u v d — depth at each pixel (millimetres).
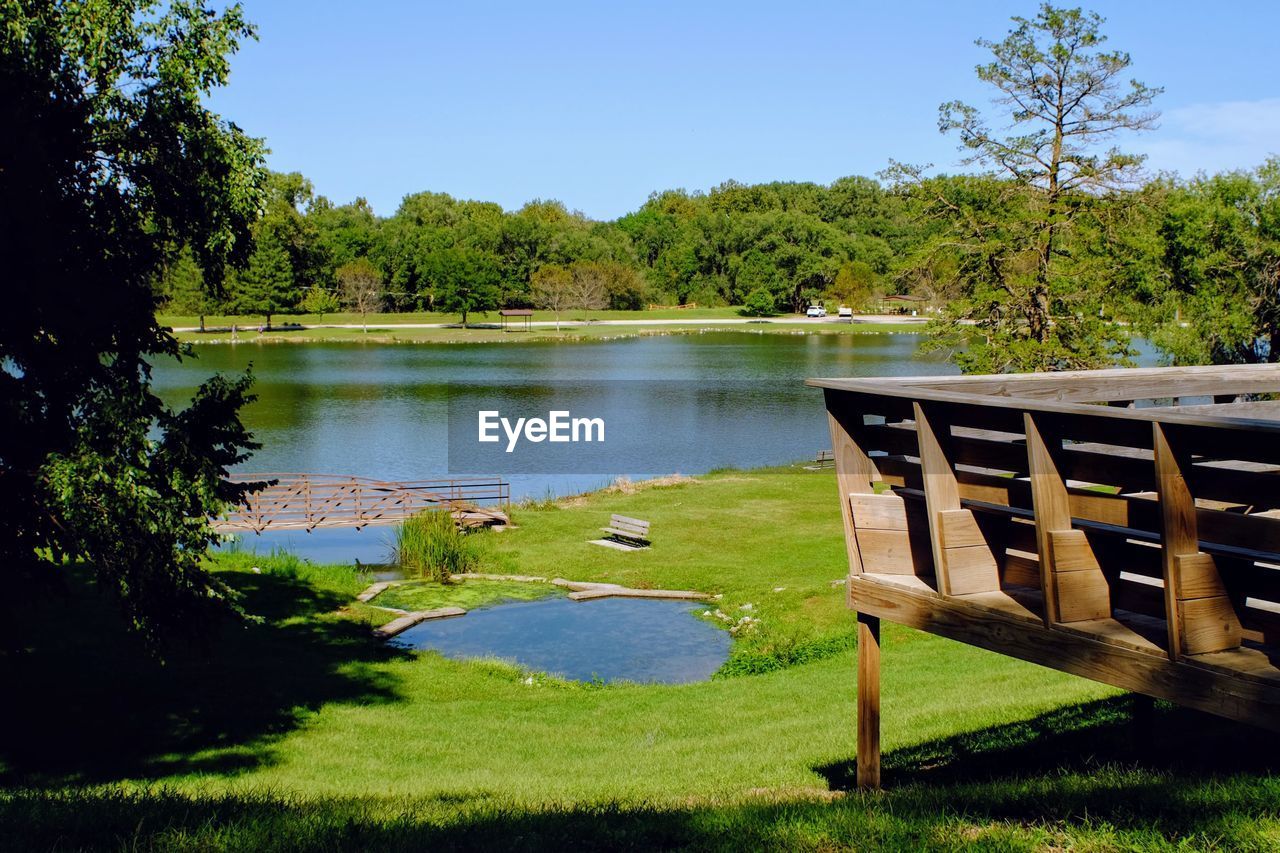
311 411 51531
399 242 129000
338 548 27000
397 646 18297
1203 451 4332
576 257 138500
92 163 12250
